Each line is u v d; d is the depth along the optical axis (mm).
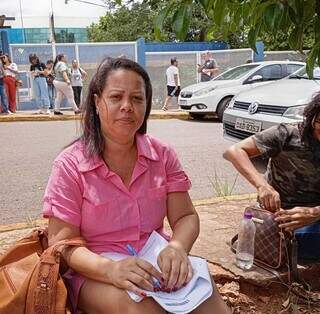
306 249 3223
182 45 20688
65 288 1944
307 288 3090
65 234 2090
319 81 7199
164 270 1977
